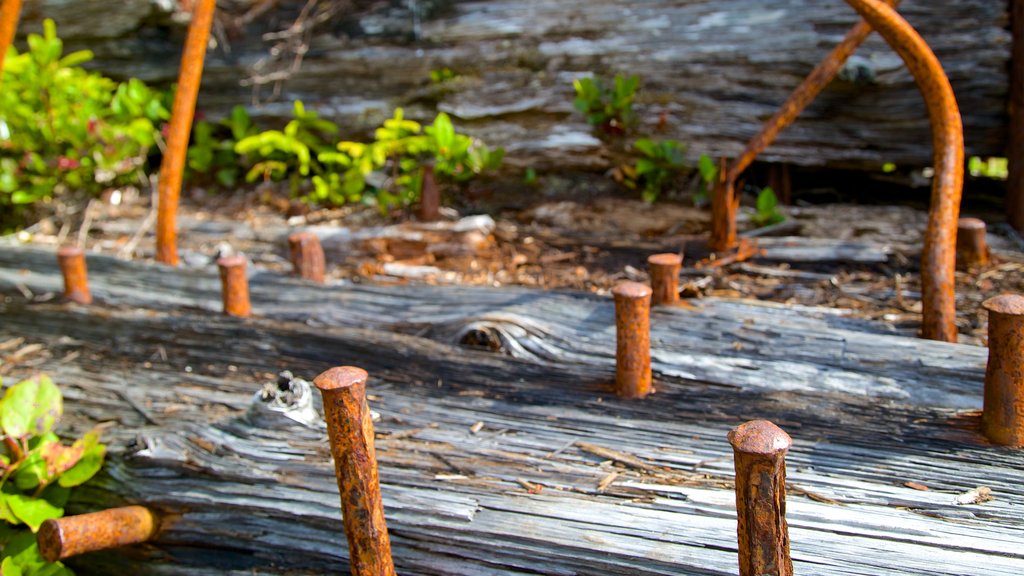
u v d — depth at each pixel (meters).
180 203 1.55
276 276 1.20
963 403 0.89
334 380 0.76
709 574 0.77
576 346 1.02
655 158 1.36
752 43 1.35
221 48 1.63
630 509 0.82
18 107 1.54
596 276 1.19
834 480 0.83
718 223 1.20
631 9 1.40
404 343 1.06
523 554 0.81
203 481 0.92
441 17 1.50
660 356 0.99
